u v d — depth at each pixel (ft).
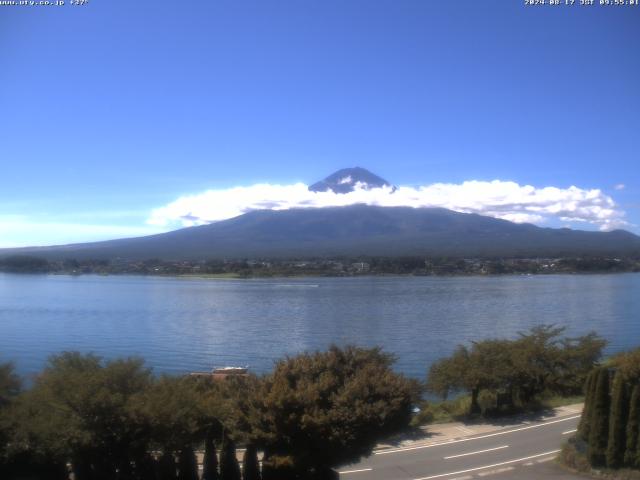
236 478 72.79
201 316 374.22
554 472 84.12
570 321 330.54
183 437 69.67
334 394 75.15
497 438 104.42
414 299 469.57
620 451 80.74
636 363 96.99
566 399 133.80
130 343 271.69
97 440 65.72
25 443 65.57
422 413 119.14
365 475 85.66
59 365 77.25
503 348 132.67
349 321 338.75
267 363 221.05
